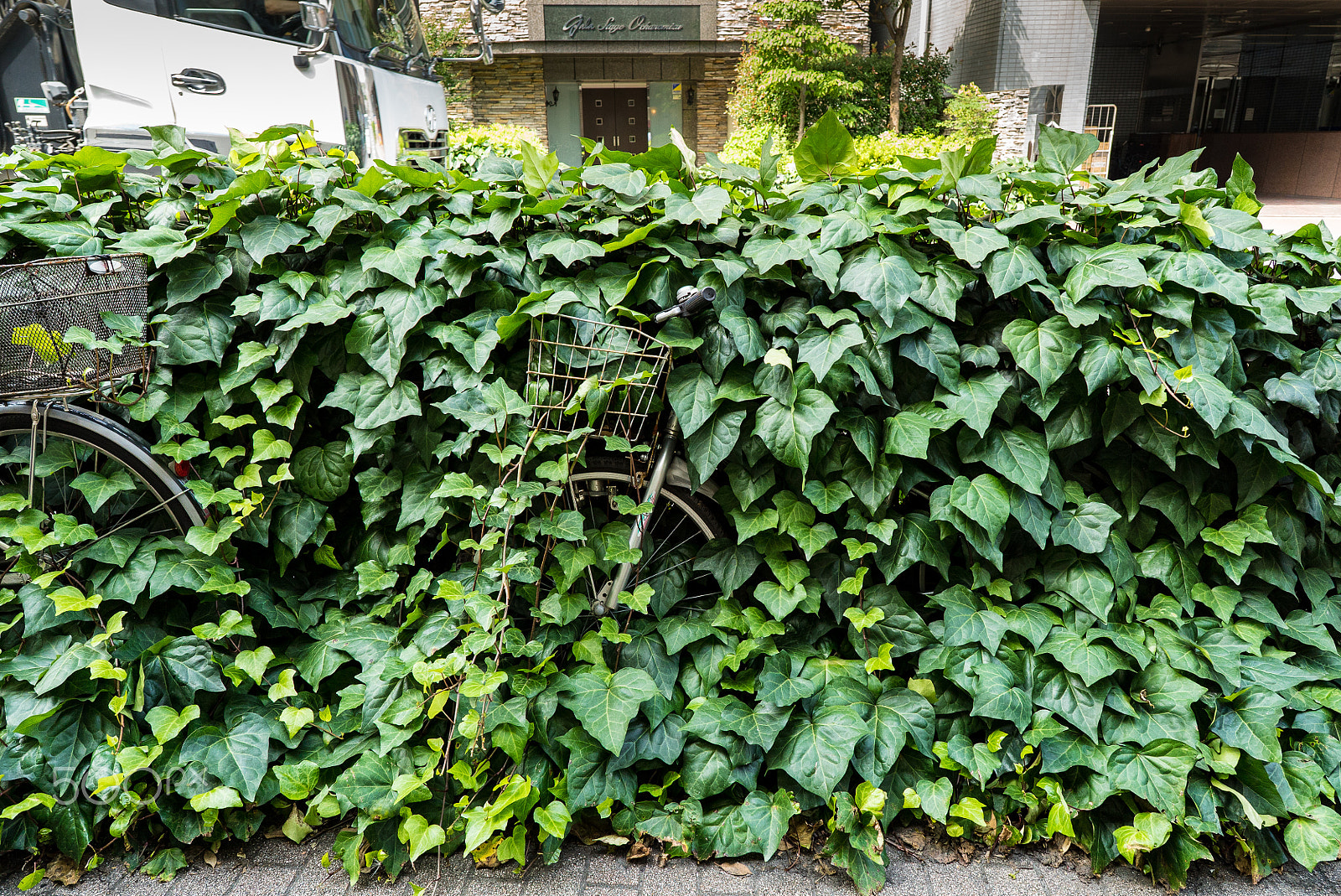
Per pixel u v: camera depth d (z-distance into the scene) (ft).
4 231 6.95
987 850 7.13
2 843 6.99
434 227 7.22
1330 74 75.72
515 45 54.08
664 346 7.02
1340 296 6.73
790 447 6.68
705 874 6.93
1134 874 6.95
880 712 7.14
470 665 6.71
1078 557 7.27
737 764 7.16
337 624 7.69
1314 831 6.75
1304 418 7.37
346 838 6.95
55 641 7.23
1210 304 6.90
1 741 7.04
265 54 16.96
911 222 6.98
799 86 46.29
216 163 7.51
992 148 6.84
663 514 8.13
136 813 6.98
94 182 7.49
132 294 7.16
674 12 54.34
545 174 6.97
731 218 7.14
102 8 15.98
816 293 7.05
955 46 61.00
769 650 7.39
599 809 6.95
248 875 6.93
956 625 7.14
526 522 7.32
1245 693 7.07
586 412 7.20
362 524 8.05
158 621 7.56
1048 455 6.89
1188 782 7.00
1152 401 6.56
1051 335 6.64
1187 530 7.16
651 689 6.97
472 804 7.04
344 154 7.61
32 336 6.57
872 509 7.02
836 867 6.99
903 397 7.18
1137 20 71.72
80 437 7.18
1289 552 7.20
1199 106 86.89
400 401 7.00
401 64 21.07
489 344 6.82
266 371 7.44
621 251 7.16
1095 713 6.91
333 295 7.11
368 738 7.26
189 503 7.41
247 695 7.47
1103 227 7.21
